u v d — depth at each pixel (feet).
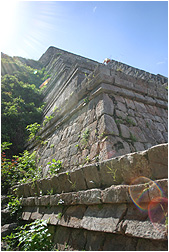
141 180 6.23
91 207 7.72
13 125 29.01
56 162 15.47
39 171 19.01
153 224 5.25
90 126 13.98
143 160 6.18
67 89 24.21
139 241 5.67
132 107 15.34
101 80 14.60
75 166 13.46
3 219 13.44
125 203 6.33
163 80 31.96
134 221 5.74
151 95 17.67
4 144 21.94
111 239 6.55
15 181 19.34
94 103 14.79
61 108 21.70
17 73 49.32
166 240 4.97
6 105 31.27
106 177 7.55
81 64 22.18
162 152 5.72
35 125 27.25
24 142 28.35
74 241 8.05
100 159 11.18
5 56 59.11
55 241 9.10
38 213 11.45
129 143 12.53
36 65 65.87
